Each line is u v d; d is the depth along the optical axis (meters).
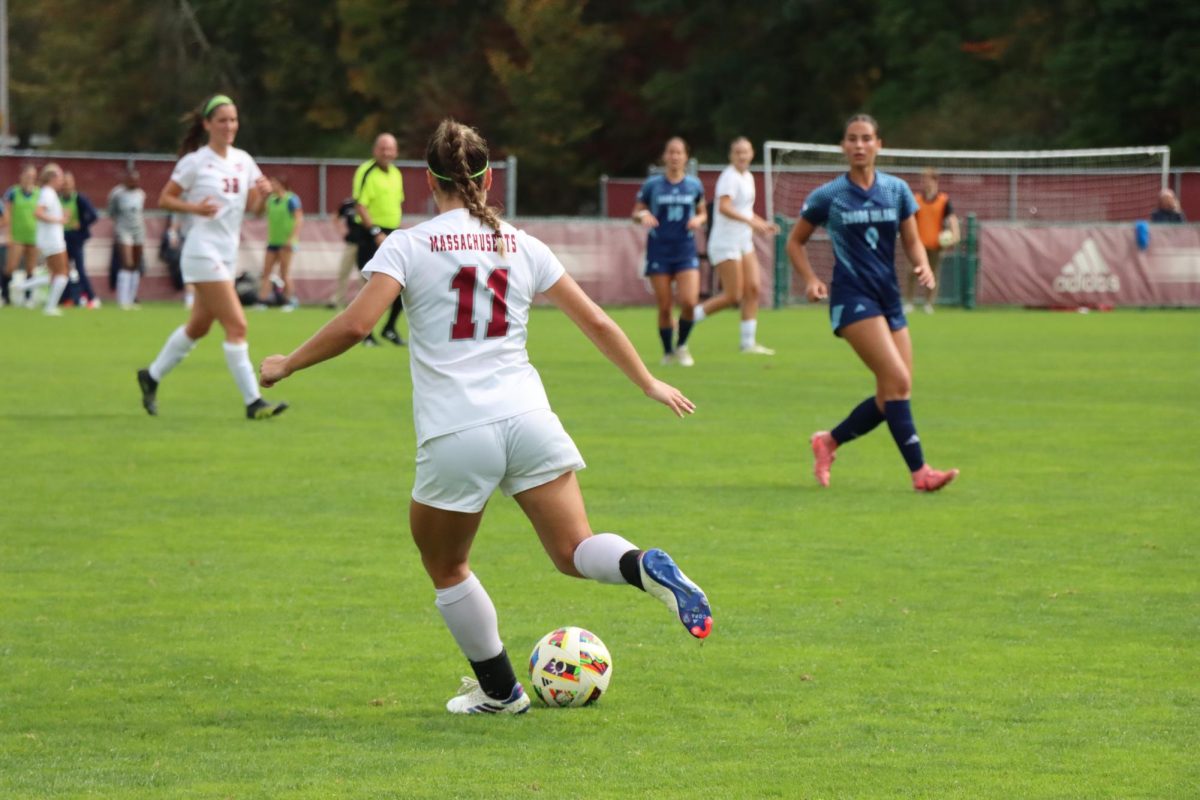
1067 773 17.95
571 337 90.38
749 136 197.75
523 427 19.36
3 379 61.72
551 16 195.38
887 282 37.50
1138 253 123.38
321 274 114.62
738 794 17.22
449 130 19.75
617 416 51.88
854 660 22.94
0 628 24.81
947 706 20.64
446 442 19.27
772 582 27.97
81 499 36.12
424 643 24.05
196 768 18.17
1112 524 33.47
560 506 19.66
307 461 41.81
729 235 73.56
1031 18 179.00
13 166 121.31
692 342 85.88
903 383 37.22
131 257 109.69
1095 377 65.88
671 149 69.69
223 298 49.03
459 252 19.38
